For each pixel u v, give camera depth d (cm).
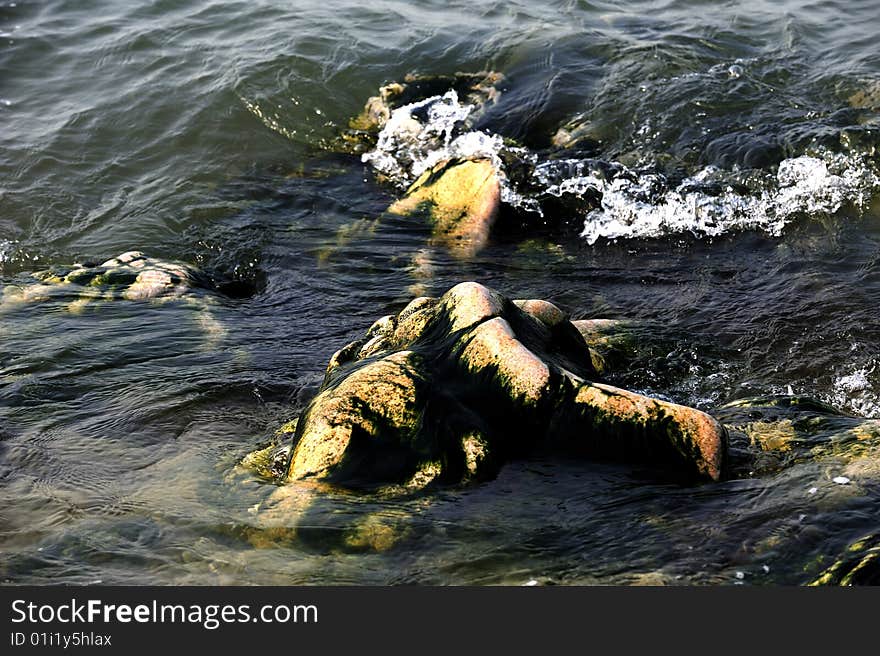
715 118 818
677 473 400
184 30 1012
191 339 573
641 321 576
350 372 431
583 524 373
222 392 501
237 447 446
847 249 660
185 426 468
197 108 883
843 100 829
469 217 727
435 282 652
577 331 493
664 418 405
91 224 741
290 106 892
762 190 733
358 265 679
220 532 380
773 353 541
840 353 538
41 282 653
